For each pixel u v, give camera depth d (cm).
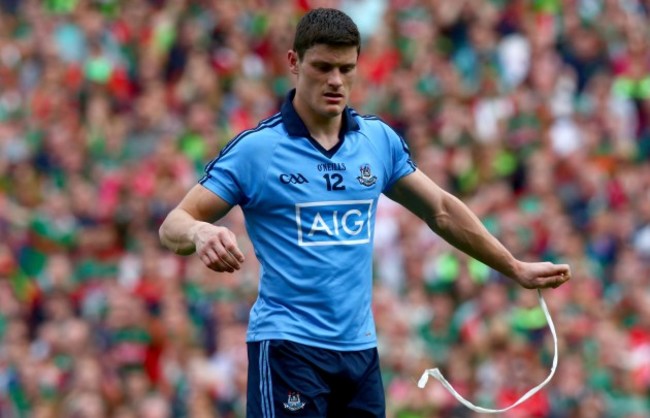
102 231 6319
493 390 5144
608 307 5819
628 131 7331
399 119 7100
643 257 6247
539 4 7781
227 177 2303
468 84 7462
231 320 5522
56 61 7581
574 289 5788
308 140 2311
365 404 2330
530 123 7025
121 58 7575
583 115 7238
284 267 2306
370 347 2336
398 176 2403
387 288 5647
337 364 2302
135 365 5328
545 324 5400
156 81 7419
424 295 5756
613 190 6719
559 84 7444
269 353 2297
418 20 7769
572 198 6562
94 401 5059
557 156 6744
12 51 7756
